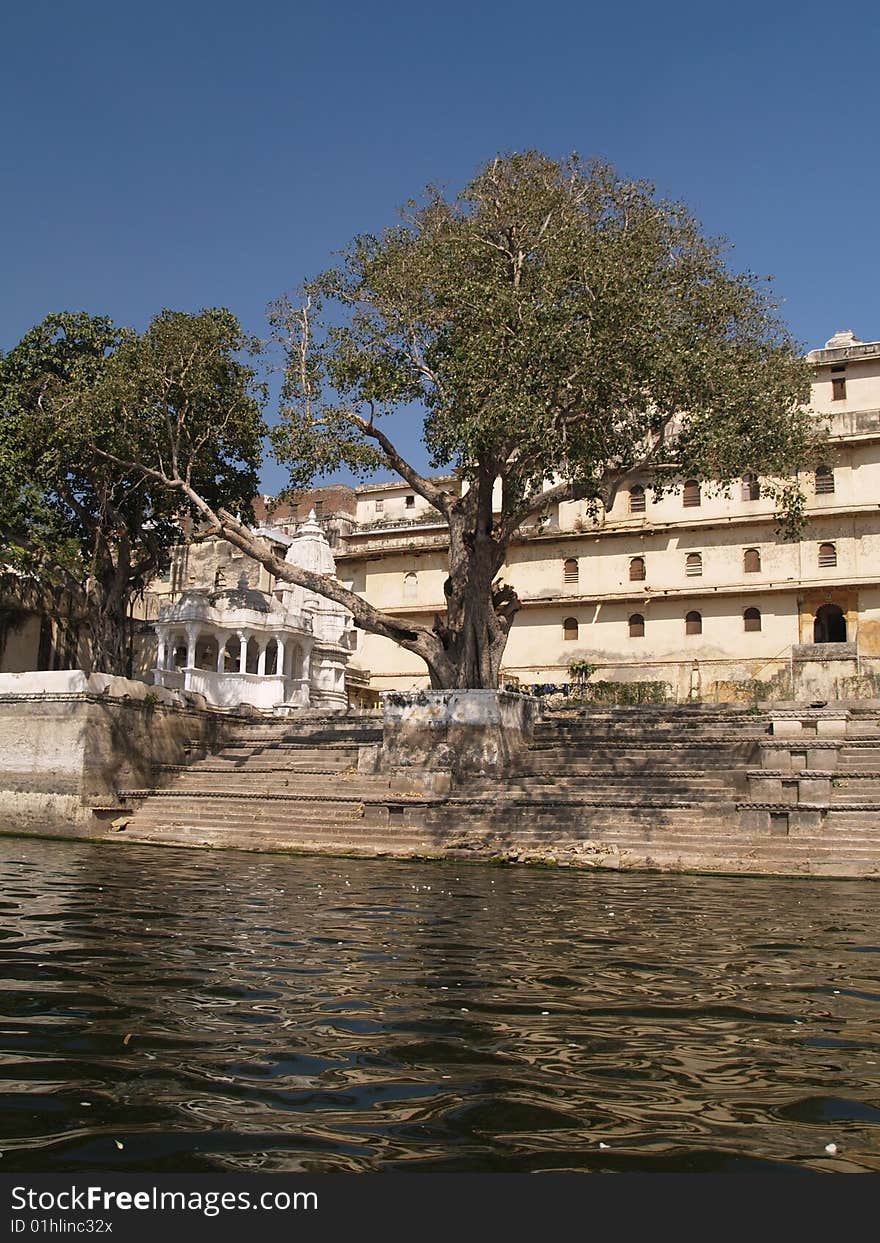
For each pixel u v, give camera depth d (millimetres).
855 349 43906
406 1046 6375
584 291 22344
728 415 23547
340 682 45812
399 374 24094
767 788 20766
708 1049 6410
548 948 10023
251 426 32844
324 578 26938
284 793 24875
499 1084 5668
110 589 35031
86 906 12359
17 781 26188
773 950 10062
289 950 9586
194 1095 5430
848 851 18141
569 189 24469
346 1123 5055
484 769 24578
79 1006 7242
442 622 26922
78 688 25859
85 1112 5156
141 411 29859
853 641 41906
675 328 23109
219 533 27859
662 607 45562
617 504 47031
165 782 28031
